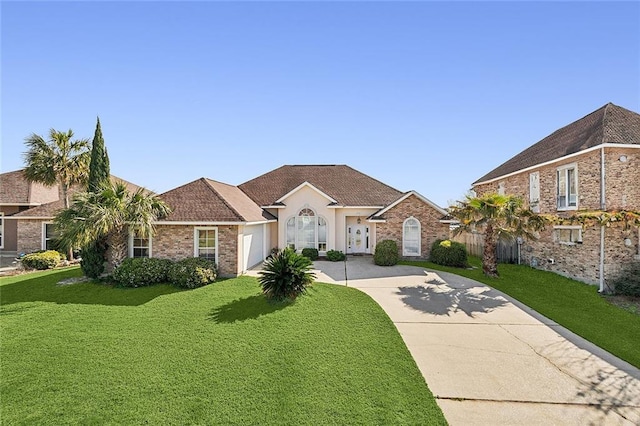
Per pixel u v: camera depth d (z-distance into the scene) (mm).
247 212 19938
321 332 9875
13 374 7395
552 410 6277
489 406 6395
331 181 28516
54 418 5883
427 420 5930
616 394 6816
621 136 15539
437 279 16953
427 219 22609
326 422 5805
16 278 17297
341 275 17906
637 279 14336
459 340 9531
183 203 17938
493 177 25547
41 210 23484
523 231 16516
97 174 16797
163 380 7133
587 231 16375
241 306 12141
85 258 16172
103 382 7051
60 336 9539
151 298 13266
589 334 10008
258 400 6434
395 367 7840
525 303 13188
